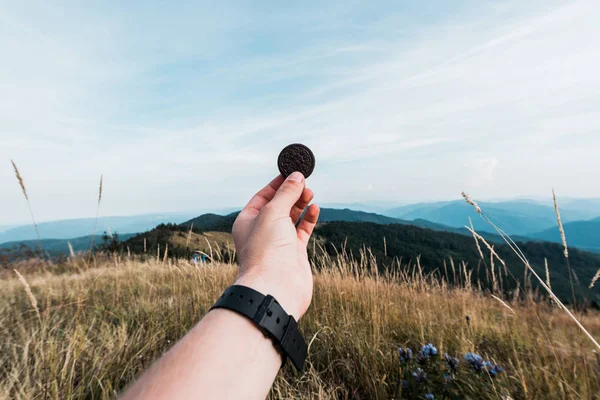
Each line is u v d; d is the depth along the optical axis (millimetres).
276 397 2158
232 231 1181
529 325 3092
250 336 607
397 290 4625
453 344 3127
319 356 2816
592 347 2939
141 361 2451
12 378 2098
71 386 1996
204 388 493
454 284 4910
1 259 7051
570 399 2051
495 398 1977
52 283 5832
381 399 2205
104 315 3742
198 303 3729
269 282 800
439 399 1965
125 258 8422
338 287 4031
